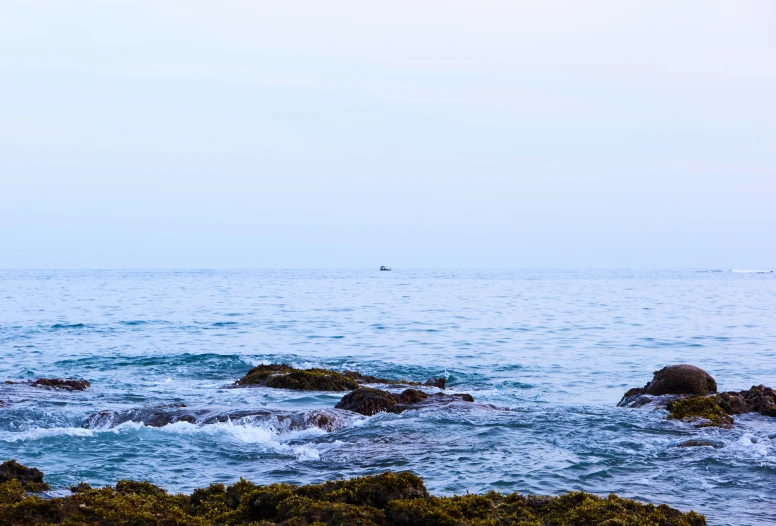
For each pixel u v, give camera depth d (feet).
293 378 80.43
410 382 88.22
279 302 265.34
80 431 53.36
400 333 155.53
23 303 253.65
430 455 45.55
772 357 115.44
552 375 100.07
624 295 327.47
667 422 55.16
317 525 25.85
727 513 35.12
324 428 54.34
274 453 47.37
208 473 42.57
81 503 27.25
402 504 28.25
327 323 177.99
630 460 44.39
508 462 43.78
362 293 346.54
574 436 50.52
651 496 37.65
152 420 56.80
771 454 45.68
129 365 106.01
